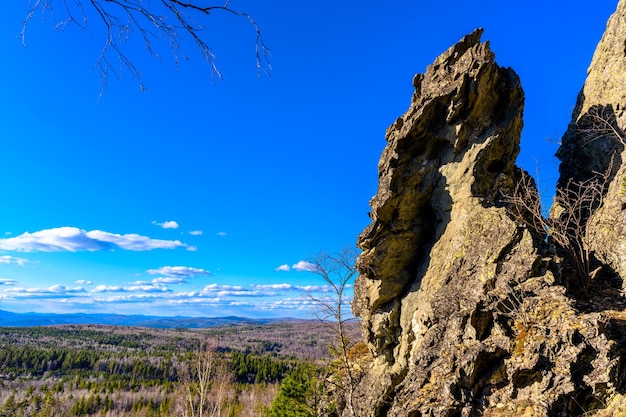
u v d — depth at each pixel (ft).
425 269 59.16
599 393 33.88
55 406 266.77
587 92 74.33
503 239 49.98
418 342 54.13
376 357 61.93
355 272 67.21
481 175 58.29
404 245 61.52
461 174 59.26
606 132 64.90
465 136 60.39
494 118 60.44
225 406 159.84
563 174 72.43
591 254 53.67
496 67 59.21
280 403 84.17
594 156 66.03
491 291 47.29
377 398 53.88
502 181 58.23
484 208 54.75
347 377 65.77
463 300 49.44
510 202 55.88
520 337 41.52
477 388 41.29
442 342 48.29
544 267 45.98
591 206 60.54
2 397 296.10
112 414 260.62
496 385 40.65
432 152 62.95
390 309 60.18
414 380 47.47
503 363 41.14
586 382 34.78
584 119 70.54
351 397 57.62
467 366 41.98
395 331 59.67
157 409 260.01
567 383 35.29
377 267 60.70
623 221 50.96
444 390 42.16
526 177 63.21
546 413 34.32
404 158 62.39
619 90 65.67
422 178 61.82
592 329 37.01
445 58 64.75
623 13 71.31
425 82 66.74
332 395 70.79
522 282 46.11
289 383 83.35
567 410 34.53
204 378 112.88
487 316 45.68
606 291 46.37
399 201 61.05
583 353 36.19
